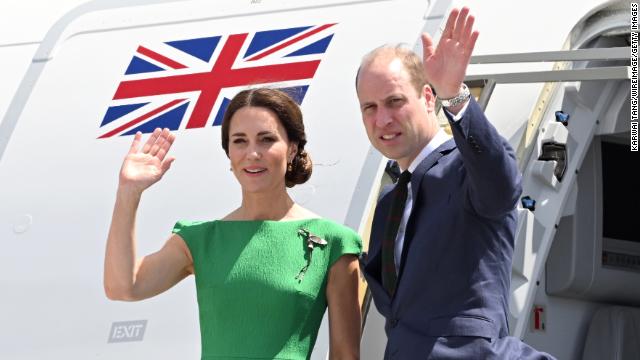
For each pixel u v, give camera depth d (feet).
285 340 23.98
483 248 22.33
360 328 25.04
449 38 21.16
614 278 36.55
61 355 32.83
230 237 24.91
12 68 37.91
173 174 33.37
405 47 24.07
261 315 24.03
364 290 30.48
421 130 23.66
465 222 22.27
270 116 24.98
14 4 39.96
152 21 36.55
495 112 32.55
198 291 24.81
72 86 36.47
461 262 22.30
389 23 32.55
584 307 37.47
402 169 24.64
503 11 33.68
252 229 24.84
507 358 21.71
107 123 35.32
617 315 36.60
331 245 24.84
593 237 36.09
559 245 35.81
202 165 33.22
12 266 34.53
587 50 29.63
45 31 38.42
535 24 33.17
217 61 34.37
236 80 33.73
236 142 25.08
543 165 32.19
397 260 23.58
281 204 25.43
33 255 34.45
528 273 31.71
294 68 33.12
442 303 22.30
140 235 32.83
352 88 32.04
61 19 38.50
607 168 36.94
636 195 37.60
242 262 24.36
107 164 34.71
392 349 22.75
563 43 32.60
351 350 24.53
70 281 33.68
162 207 33.01
